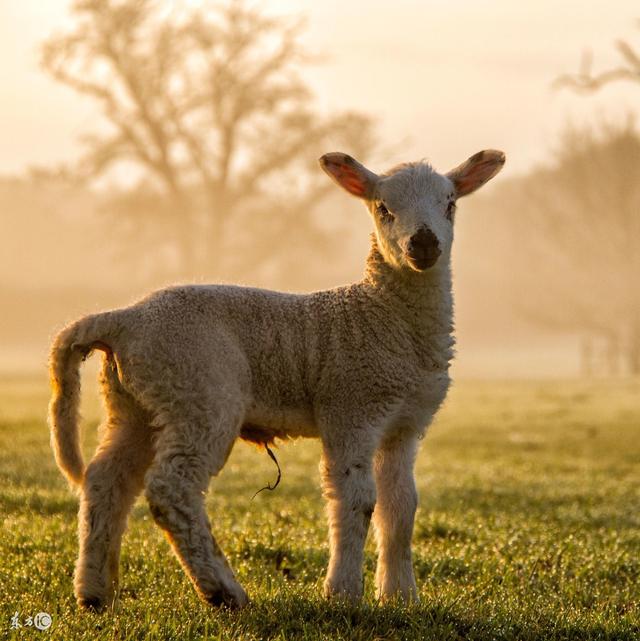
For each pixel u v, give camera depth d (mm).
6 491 13859
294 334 8680
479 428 30922
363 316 8836
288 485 16781
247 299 8672
